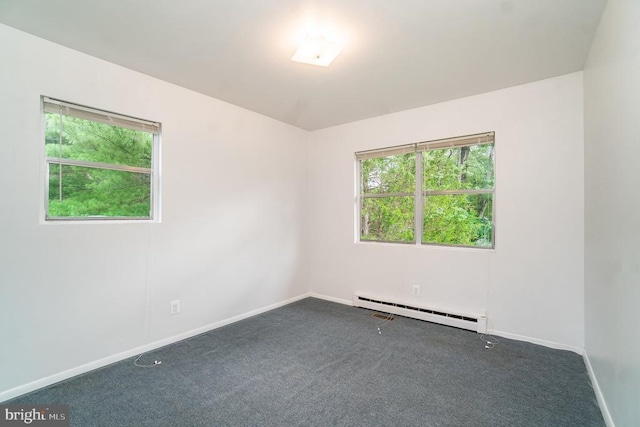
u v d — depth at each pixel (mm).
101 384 2191
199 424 1779
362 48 2299
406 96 3252
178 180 2969
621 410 1556
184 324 3008
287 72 2697
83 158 2445
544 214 2852
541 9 1851
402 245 3734
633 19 1411
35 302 2133
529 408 1924
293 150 4305
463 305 3281
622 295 1578
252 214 3695
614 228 1737
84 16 1921
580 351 2678
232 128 3465
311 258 4578
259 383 2209
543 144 2855
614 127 1728
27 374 2092
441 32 2092
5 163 2021
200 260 3145
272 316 3672
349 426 1761
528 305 2924
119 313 2559
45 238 2182
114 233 2535
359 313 3779
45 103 2209
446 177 3512
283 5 1820
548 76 2785
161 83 2840
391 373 2346
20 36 2076
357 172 4188
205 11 1877
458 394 2072
